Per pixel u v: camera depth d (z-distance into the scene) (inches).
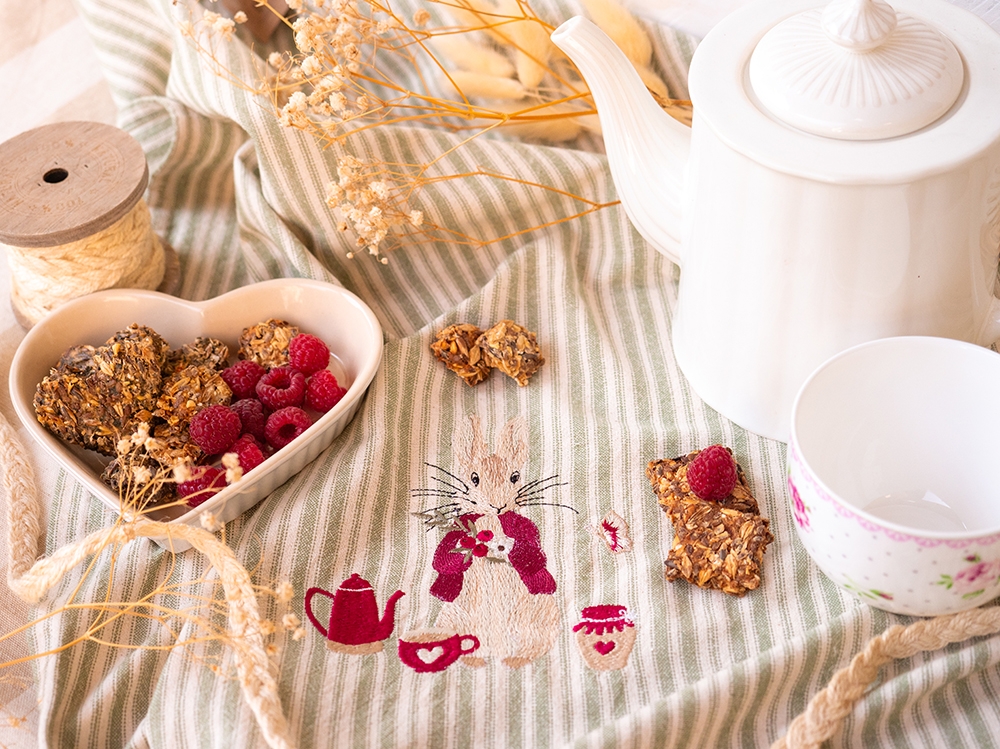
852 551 19.8
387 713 20.8
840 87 19.7
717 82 20.6
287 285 25.1
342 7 23.9
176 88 27.4
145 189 26.0
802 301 20.9
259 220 27.0
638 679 21.0
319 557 22.5
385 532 22.9
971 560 19.2
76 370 23.8
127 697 21.5
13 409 25.5
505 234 27.4
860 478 22.2
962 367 20.9
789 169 19.4
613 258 26.7
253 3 27.0
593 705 20.8
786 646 20.6
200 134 27.9
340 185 24.3
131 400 23.8
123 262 25.9
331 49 26.8
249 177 27.0
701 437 23.4
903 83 19.6
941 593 19.7
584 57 22.0
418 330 26.7
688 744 20.5
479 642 21.5
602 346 25.0
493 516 23.0
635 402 24.1
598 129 28.2
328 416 23.2
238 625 21.0
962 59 20.4
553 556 22.4
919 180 19.2
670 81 26.6
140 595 22.4
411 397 24.6
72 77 31.4
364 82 28.6
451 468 23.6
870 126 19.6
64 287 25.8
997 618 20.4
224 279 27.7
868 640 20.9
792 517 22.0
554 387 24.5
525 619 21.7
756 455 23.1
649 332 25.4
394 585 22.2
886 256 20.1
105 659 21.8
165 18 27.2
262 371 24.7
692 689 20.3
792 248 20.4
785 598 21.6
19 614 22.8
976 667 20.3
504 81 27.8
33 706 21.9
